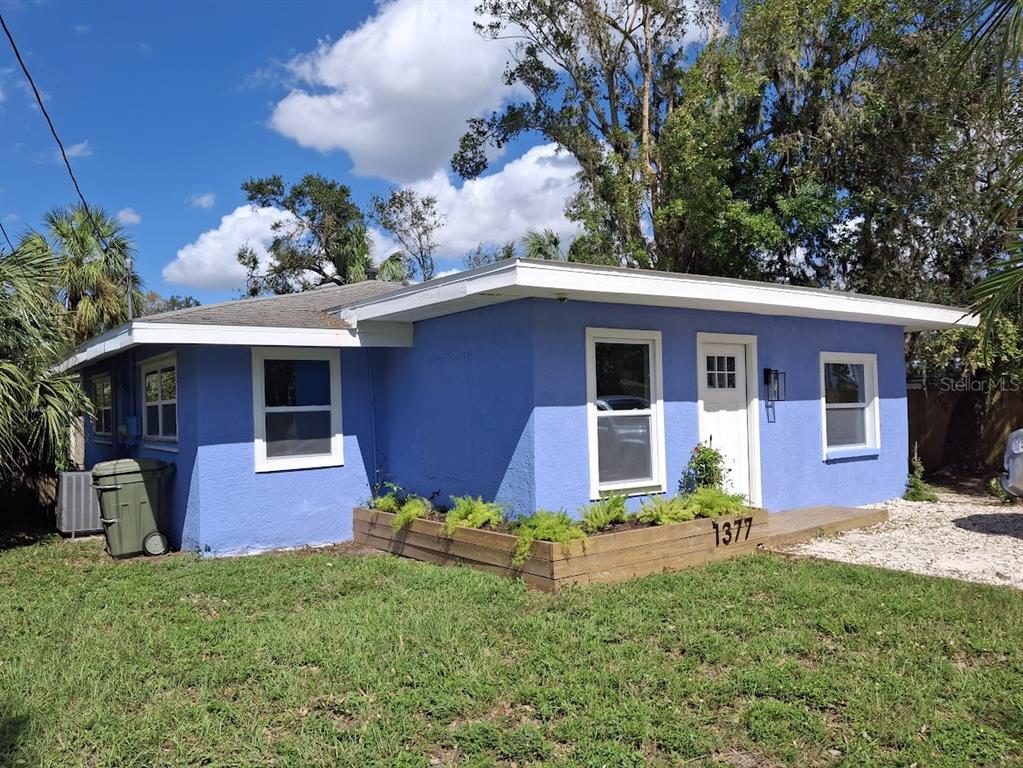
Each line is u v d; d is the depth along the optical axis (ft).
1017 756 11.66
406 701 13.97
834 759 11.76
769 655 16.02
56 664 16.62
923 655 15.78
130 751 12.46
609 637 17.40
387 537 29.76
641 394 28.73
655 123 78.07
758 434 32.60
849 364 38.24
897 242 51.52
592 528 23.75
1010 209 15.44
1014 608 18.89
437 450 30.63
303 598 22.17
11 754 12.51
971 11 12.98
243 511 30.58
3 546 33.91
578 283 23.47
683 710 13.51
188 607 21.54
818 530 29.53
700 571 23.61
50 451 35.86
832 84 54.90
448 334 30.04
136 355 37.52
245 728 13.26
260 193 102.42
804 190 53.06
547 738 12.67
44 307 33.96
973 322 40.34
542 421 25.53
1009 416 48.73
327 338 30.55
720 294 27.25
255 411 30.99
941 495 41.86
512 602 20.58
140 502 30.71
